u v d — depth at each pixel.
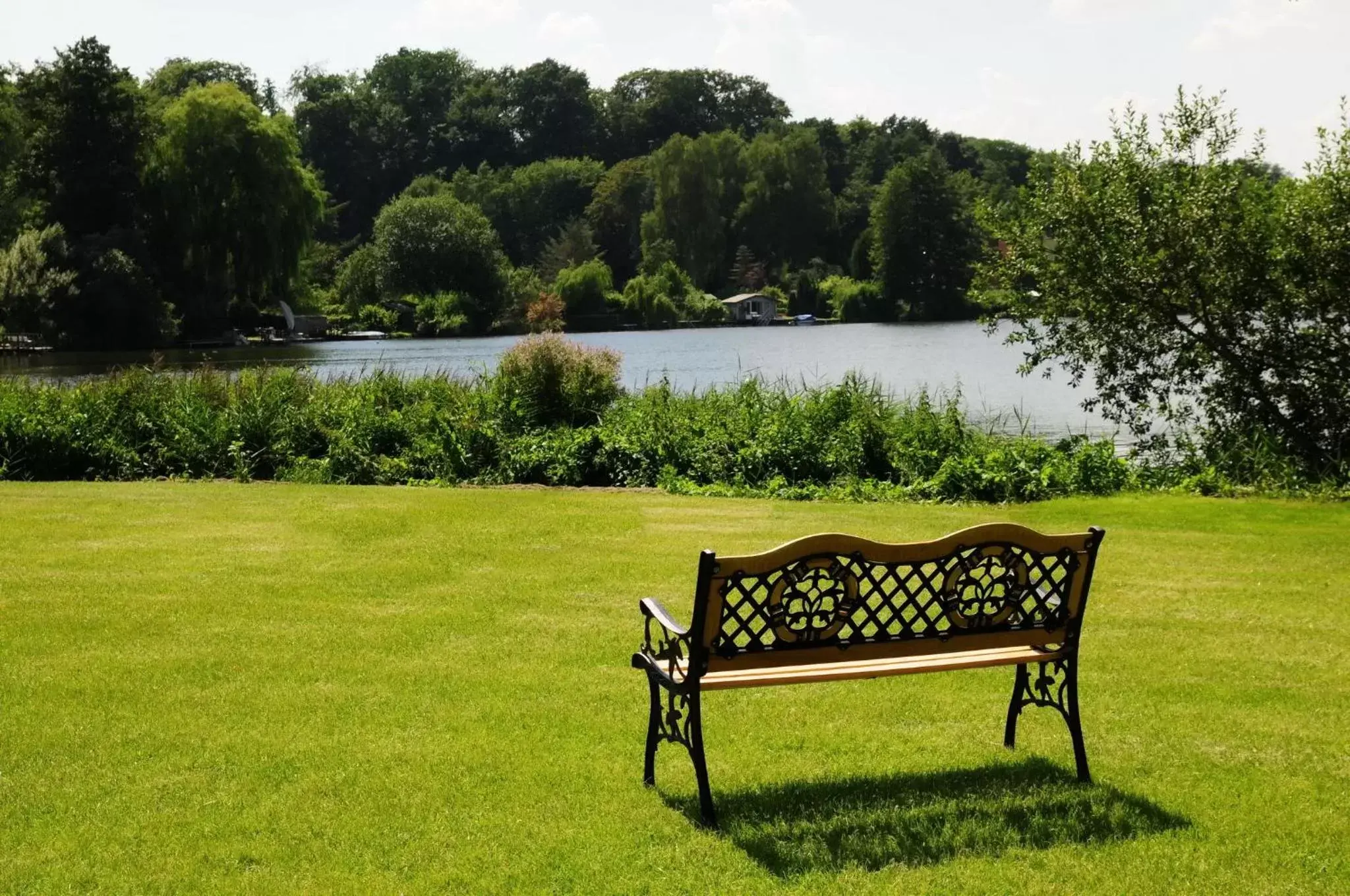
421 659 6.55
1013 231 16.41
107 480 15.71
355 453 15.45
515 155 144.62
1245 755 5.09
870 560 4.52
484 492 13.74
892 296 100.00
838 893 3.80
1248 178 15.44
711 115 150.38
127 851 4.15
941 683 6.13
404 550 9.66
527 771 4.89
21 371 42.59
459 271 88.12
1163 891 3.82
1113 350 16.03
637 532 10.57
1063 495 13.52
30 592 8.10
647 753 4.77
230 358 50.75
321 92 138.88
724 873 3.96
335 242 123.94
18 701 5.80
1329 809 4.49
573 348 18.42
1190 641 6.97
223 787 4.73
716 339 68.75
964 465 13.60
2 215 59.00
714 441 15.27
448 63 150.50
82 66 63.34
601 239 119.88
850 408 16.06
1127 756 5.07
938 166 99.31
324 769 4.92
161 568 8.93
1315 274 14.49
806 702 5.83
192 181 65.94
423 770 4.90
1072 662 4.82
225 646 6.78
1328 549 9.77
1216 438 15.27
